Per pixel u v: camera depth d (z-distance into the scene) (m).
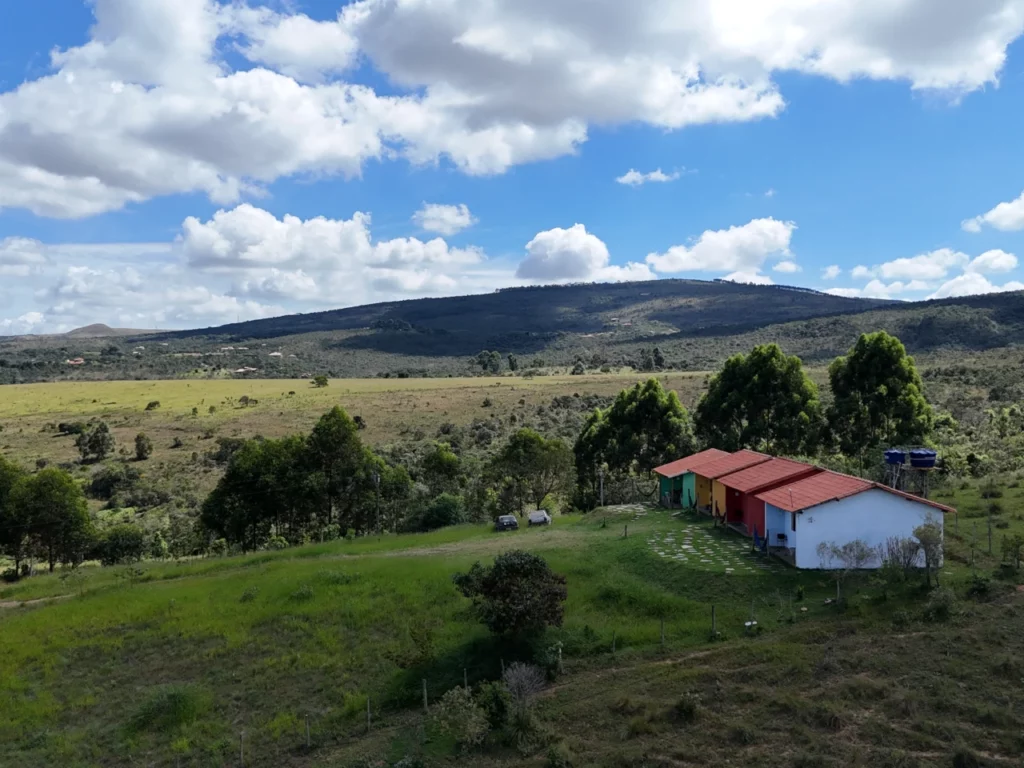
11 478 53.78
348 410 116.00
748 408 54.84
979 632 23.48
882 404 49.34
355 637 29.14
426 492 63.56
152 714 24.84
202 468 90.19
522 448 60.44
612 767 18.98
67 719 25.48
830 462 47.84
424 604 31.12
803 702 20.56
